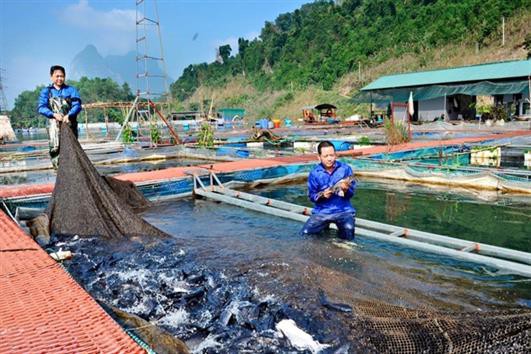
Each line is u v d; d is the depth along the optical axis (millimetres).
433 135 23094
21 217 8422
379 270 5109
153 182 10094
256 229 7219
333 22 95062
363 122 37625
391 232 6555
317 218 6461
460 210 8383
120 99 120750
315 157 14141
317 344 3393
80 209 6969
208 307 4215
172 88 125875
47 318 2697
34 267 3816
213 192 9992
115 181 9062
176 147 21703
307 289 4277
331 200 6445
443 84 35812
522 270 4820
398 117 37969
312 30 99562
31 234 6898
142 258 5668
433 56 60312
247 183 11727
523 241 6422
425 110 37219
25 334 2455
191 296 4426
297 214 7527
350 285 4387
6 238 4977
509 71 32875
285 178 12391
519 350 3158
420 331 3336
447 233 6945
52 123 8016
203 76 124000
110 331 2504
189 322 3967
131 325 3604
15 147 29500
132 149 21438
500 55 51312
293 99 77000
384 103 40000
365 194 10180
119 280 5000
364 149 15422
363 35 80312
